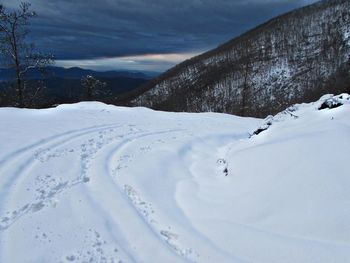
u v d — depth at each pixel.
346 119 8.73
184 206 7.50
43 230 6.04
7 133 11.09
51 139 11.17
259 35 166.00
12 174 8.09
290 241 5.51
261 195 7.04
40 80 27.39
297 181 6.80
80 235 5.99
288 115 11.91
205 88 137.62
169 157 10.45
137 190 7.96
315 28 152.62
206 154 11.88
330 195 6.11
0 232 5.93
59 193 7.46
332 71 116.62
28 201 7.02
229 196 7.66
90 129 13.25
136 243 5.95
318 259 5.06
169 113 20.23
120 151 10.77
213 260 5.50
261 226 6.14
